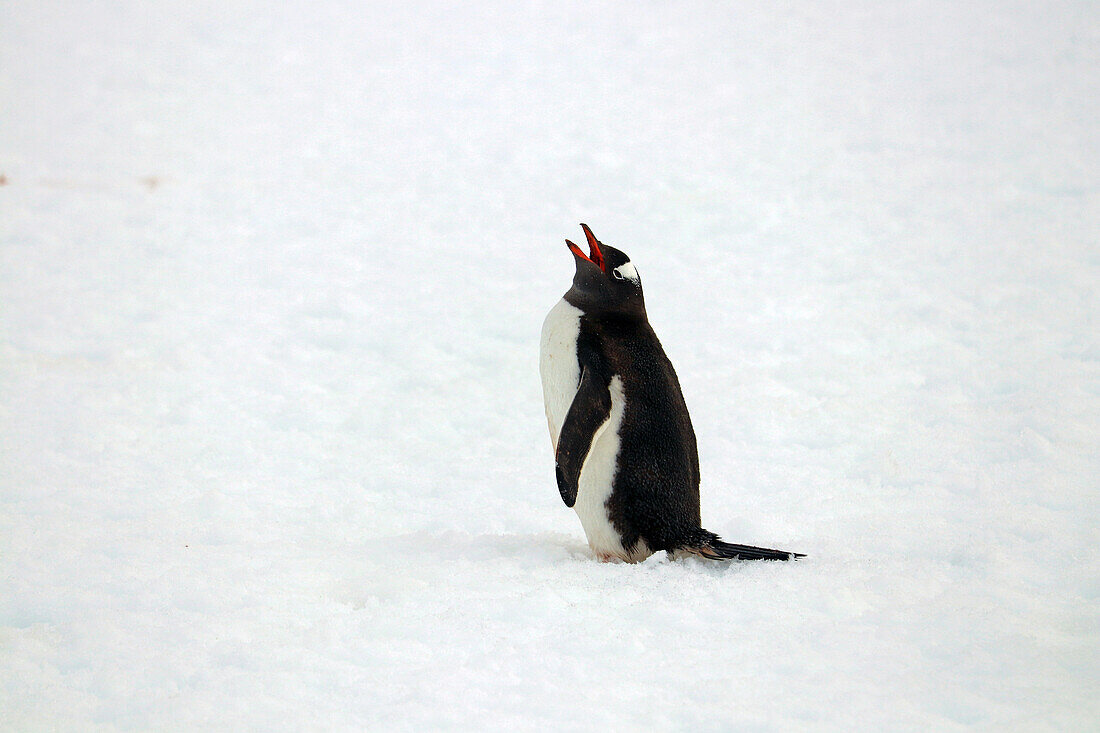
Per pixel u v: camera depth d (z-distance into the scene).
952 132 25.75
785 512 8.51
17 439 11.13
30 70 39.75
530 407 12.73
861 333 14.50
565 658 5.20
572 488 6.17
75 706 4.90
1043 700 4.63
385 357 14.75
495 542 7.43
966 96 28.61
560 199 23.17
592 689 4.91
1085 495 8.38
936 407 11.41
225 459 10.71
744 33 37.81
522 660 5.20
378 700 4.86
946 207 20.47
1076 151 23.30
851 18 38.34
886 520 7.90
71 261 20.00
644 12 41.97
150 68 39.72
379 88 35.09
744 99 30.38
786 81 31.83
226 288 18.16
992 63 31.33
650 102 30.88
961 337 13.94
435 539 7.61
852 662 5.07
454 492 9.73
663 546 6.61
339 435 11.72
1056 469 9.04
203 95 35.75
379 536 8.30
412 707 4.76
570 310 6.86
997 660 5.05
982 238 18.44
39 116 33.78
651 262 18.72
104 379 13.49
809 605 5.80
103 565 6.88
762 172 23.89
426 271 18.97
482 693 4.88
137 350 14.95
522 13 43.59
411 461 10.77
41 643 5.57
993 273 16.56
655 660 5.18
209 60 40.50
